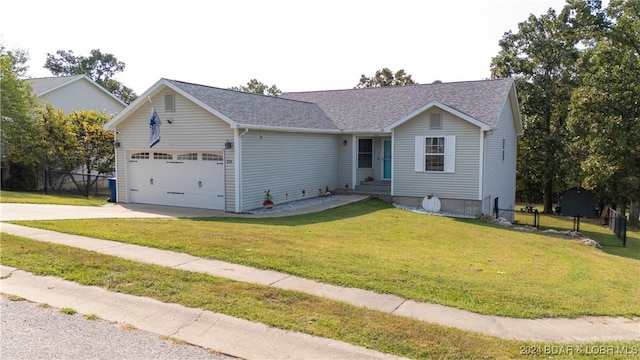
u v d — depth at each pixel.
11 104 21.75
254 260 8.10
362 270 7.73
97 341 4.95
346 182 21.61
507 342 5.12
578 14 23.75
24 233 9.91
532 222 22.31
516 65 27.30
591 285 8.07
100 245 8.98
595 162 22.16
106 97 32.72
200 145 16.08
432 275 7.69
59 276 7.05
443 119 17.94
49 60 57.56
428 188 18.50
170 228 11.11
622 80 21.22
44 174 23.30
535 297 6.82
